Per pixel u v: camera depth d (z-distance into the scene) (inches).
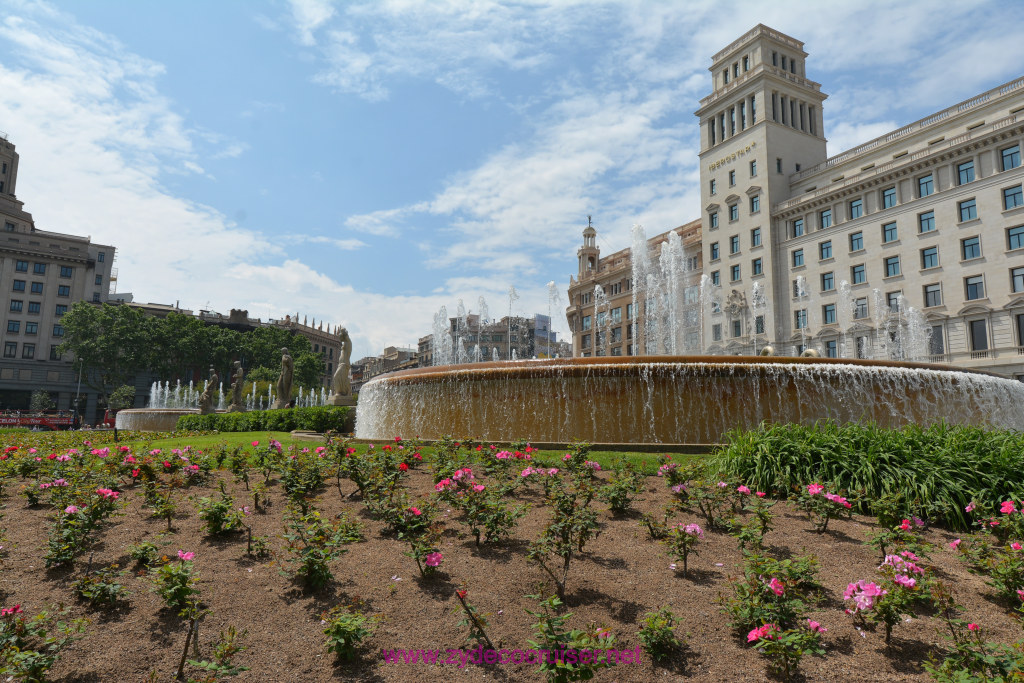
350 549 263.0
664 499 332.2
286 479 345.1
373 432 679.1
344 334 944.3
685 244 2842.0
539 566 242.7
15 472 389.4
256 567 244.2
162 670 177.5
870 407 517.7
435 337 2241.6
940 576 239.8
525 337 4507.9
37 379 3324.3
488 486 316.8
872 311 2000.5
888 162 2079.2
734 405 503.2
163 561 210.7
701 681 172.1
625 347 3088.1
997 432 359.9
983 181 1724.9
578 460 385.4
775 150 2437.3
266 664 180.9
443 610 211.2
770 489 330.0
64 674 174.6
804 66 2664.9
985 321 1697.8
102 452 365.1
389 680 174.6
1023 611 204.4
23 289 3353.8
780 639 168.6
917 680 170.9
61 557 237.0
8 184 3732.8
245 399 2588.6
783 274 2340.1
